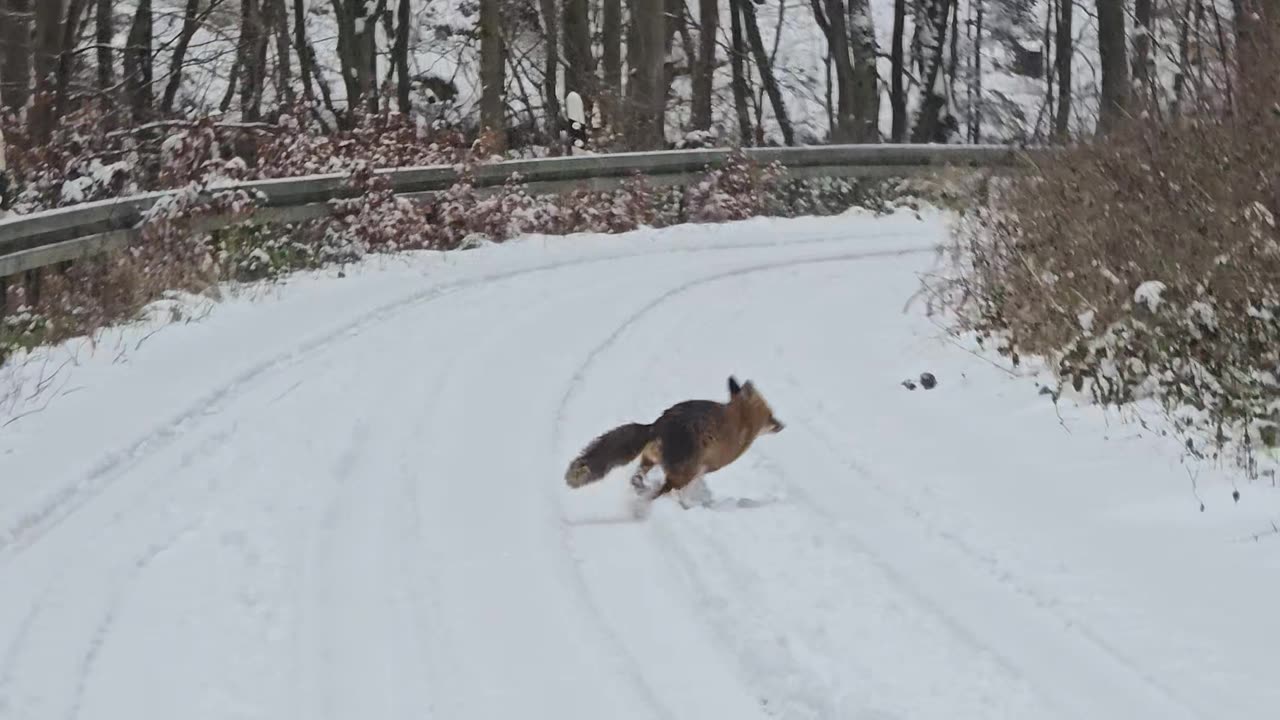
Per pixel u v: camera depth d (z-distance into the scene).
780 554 10.78
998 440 12.30
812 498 11.54
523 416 12.85
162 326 14.61
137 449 11.90
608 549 10.91
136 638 9.75
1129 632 9.80
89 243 15.12
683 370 14.15
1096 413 12.59
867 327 15.66
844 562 10.66
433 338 14.69
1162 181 13.54
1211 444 11.78
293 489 11.41
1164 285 12.65
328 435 12.27
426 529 11.01
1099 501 11.23
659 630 10.07
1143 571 10.38
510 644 9.86
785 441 12.55
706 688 9.27
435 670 9.41
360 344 14.41
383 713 8.79
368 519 11.10
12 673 9.16
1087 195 14.12
